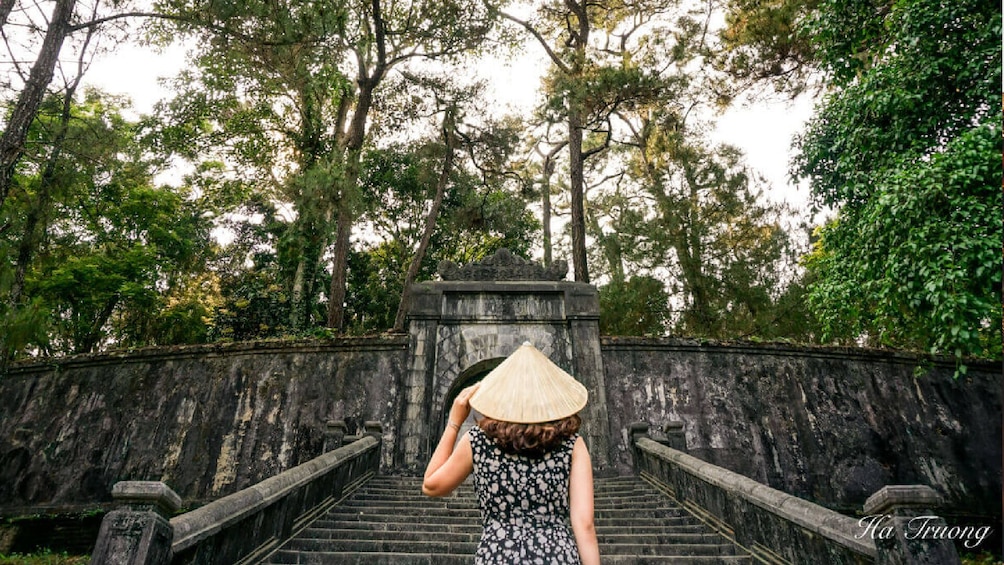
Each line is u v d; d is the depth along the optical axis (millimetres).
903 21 8477
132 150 16359
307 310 19391
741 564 5551
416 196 23578
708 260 14641
